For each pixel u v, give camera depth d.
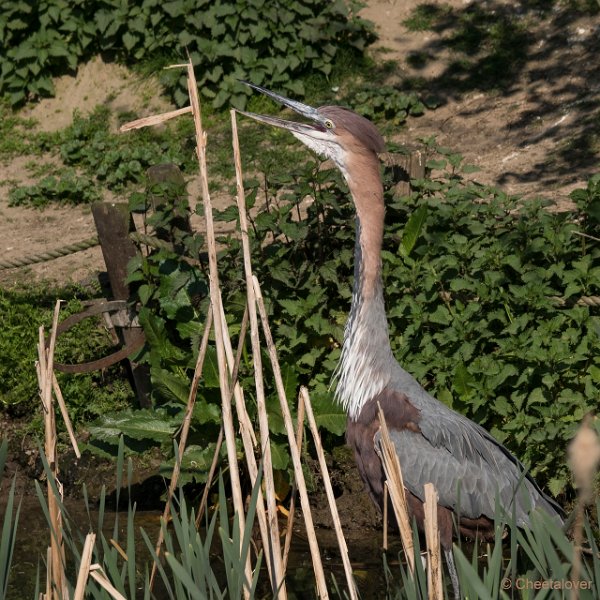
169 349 9.06
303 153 13.95
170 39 15.46
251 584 4.96
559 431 8.05
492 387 8.29
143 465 9.48
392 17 16.38
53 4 15.72
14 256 12.44
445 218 9.25
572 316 8.30
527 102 14.37
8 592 7.83
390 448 4.68
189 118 15.09
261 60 14.98
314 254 9.53
